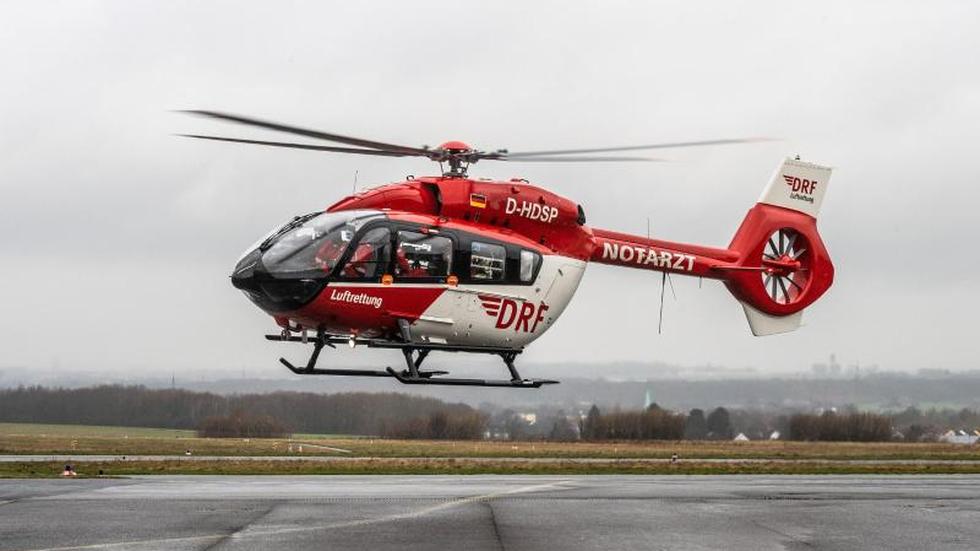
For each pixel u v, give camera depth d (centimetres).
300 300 2269
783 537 1834
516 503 2289
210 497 2373
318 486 2761
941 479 3431
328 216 2333
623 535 1827
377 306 2327
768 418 11025
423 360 2581
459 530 1852
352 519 1980
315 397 12175
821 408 11275
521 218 2530
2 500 2278
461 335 2464
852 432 10131
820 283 3209
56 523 1895
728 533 1870
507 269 2478
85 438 8350
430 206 2444
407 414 11988
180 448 6362
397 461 4578
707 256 3023
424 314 2386
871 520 2081
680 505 2292
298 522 1930
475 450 6919
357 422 11850
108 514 2028
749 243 3125
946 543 1797
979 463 5141
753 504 2339
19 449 5619
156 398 12362
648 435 10062
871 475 3750
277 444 7750
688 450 7469
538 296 2544
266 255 2283
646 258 2888
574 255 2639
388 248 2328
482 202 2470
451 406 11988
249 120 2111
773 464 4697
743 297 3127
